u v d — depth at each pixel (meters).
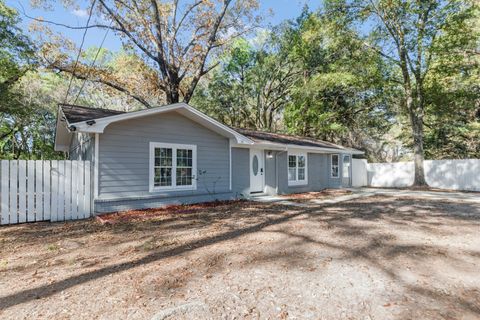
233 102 26.67
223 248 4.68
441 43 14.98
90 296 3.03
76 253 4.51
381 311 2.71
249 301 2.91
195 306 2.78
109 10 14.82
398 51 16.23
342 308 2.77
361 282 3.36
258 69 25.25
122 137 8.23
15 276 3.59
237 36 19.64
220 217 7.40
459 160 15.54
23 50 13.69
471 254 4.33
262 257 4.23
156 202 8.95
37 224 6.83
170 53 17.88
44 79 19.38
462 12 14.27
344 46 18.44
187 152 9.80
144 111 8.17
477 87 16.06
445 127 19.28
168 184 9.28
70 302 2.90
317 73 21.36
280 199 11.23
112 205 8.02
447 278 3.46
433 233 5.60
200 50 18.28
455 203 9.84
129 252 4.53
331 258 4.18
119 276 3.56
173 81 18.12
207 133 10.39
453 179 15.75
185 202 9.65
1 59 13.44
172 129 9.36
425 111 18.11
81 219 7.47
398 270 3.72
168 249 4.67
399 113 20.50
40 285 3.31
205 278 3.48
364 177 19.44
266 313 2.68
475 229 5.92
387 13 15.53
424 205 9.40
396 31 15.98
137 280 3.43
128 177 8.34
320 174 15.70
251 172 12.20
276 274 3.60
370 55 17.23
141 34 16.88
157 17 16.70
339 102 22.11
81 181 7.71
